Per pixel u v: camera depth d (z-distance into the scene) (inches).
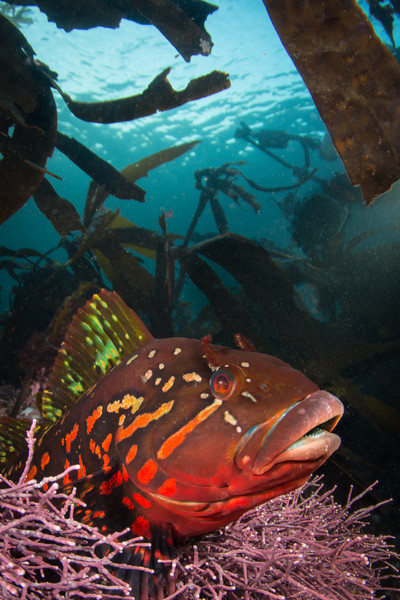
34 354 28.0
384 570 16.9
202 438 7.0
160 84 17.0
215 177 46.4
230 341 34.5
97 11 19.8
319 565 10.4
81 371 10.8
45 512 6.5
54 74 20.5
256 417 6.8
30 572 6.4
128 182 22.8
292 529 10.9
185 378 8.0
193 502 7.1
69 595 6.3
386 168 8.3
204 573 8.5
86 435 9.3
